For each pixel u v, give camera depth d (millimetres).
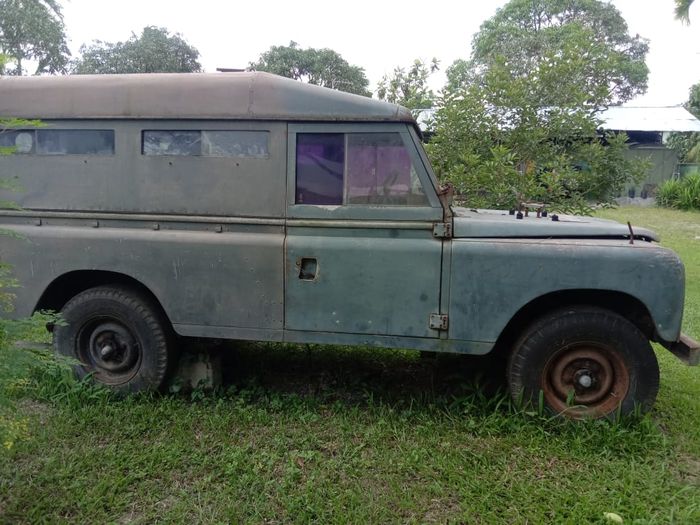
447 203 3324
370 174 3375
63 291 3906
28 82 3629
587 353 3352
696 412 3670
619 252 3188
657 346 5184
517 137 5965
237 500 2621
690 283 7832
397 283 3346
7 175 3648
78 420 3330
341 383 4113
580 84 6129
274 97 3398
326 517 2512
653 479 2830
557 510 2570
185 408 3602
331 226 3393
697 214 17297
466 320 3307
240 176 3449
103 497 2605
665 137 22266
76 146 3607
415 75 6738
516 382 3396
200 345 3904
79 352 3779
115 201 3574
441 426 3352
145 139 3527
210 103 3443
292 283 3430
